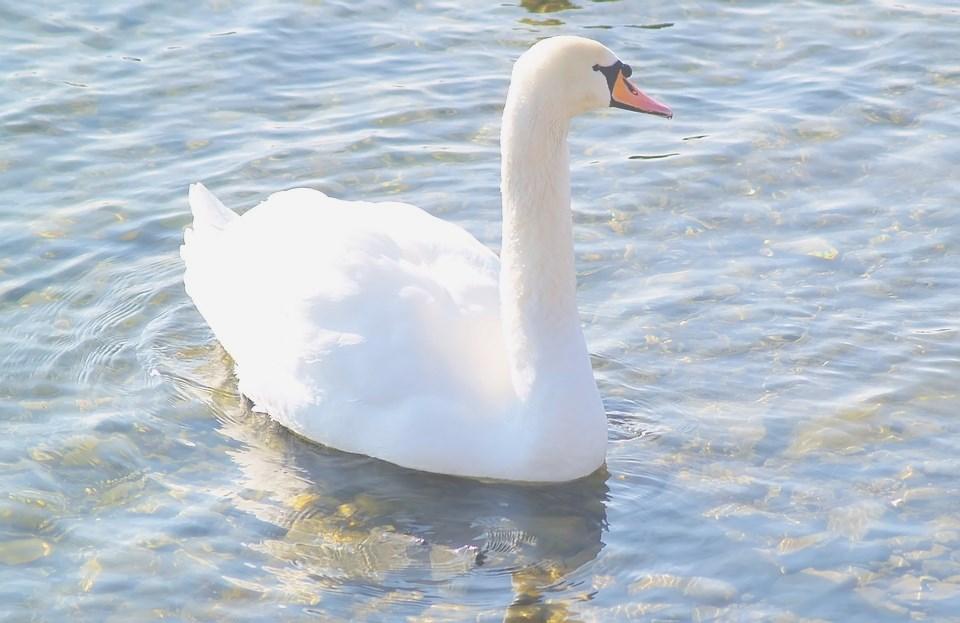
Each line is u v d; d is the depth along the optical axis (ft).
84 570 33.45
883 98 55.47
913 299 43.98
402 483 37.04
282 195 41.96
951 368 40.70
